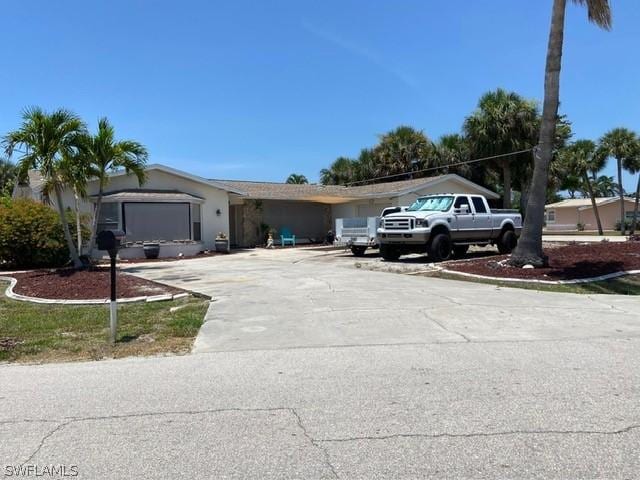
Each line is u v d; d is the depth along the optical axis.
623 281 13.23
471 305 9.66
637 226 52.81
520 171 33.06
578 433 3.96
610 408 4.46
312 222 32.22
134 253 22.09
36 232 17.97
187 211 23.73
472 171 37.62
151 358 6.50
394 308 9.38
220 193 25.56
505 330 7.65
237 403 4.78
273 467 3.53
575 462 3.51
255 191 29.27
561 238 35.59
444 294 10.95
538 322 8.19
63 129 14.71
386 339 7.18
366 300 10.25
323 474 3.42
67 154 14.91
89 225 21.53
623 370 5.57
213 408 4.66
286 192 29.67
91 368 6.10
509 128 31.00
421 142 39.69
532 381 5.24
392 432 4.05
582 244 22.23
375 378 5.45
